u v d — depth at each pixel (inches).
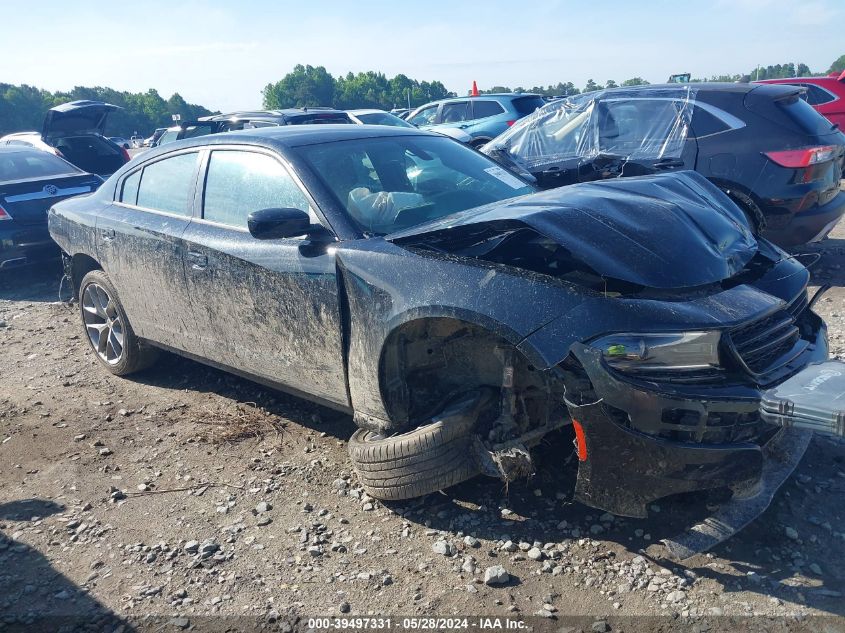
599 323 108.3
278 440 167.2
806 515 123.3
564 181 294.0
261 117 539.2
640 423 105.3
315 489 145.2
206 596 116.0
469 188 167.2
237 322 161.5
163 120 5349.4
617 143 285.7
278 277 147.6
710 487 107.4
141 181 195.3
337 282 137.2
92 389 206.8
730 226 135.0
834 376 98.9
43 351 244.4
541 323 110.9
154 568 123.9
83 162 481.7
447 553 121.7
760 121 257.4
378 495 131.9
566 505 130.8
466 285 119.3
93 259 206.8
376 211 149.1
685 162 266.7
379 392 133.1
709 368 109.1
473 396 129.0
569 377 110.0
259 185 160.9
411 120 665.6
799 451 121.3
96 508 144.4
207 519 137.9
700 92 272.1
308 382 150.3
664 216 127.2
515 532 125.4
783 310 124.6
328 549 125.6
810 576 108.8
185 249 169.6
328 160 157.3
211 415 183.0
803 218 256.1
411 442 125.7
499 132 565.3
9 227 330.0
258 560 124.1
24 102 4579.2
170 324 183.3
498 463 120.7
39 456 168.1
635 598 107.4
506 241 139.8
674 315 109.0
